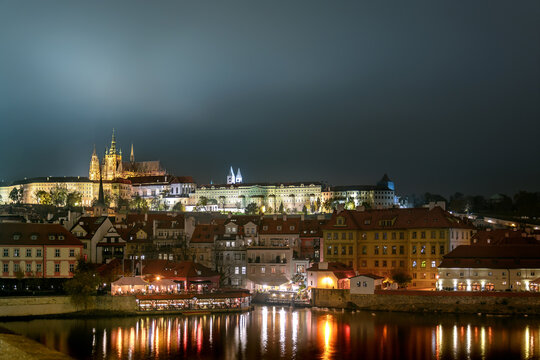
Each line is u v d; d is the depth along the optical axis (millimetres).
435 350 137000
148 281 188375
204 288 199750
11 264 193625
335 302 194750
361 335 151500
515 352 134875
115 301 175875
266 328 159625
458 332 153875
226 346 140125
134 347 138250
